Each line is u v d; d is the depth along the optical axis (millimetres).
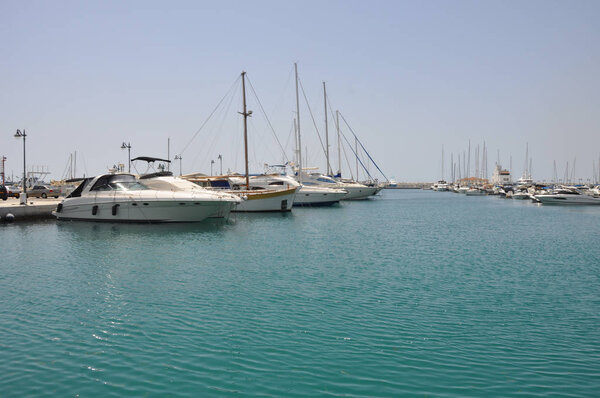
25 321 10789
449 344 9352
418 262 18859
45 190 53031
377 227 34500
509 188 116125
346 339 9617
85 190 34875
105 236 27125
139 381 7648
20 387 7410
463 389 7383
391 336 9805
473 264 18500
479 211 56594
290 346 9211
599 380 7703
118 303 12336
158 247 22828
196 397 7121
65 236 27047
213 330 10164
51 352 8883
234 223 35906
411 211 55875
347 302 12508
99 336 9773
